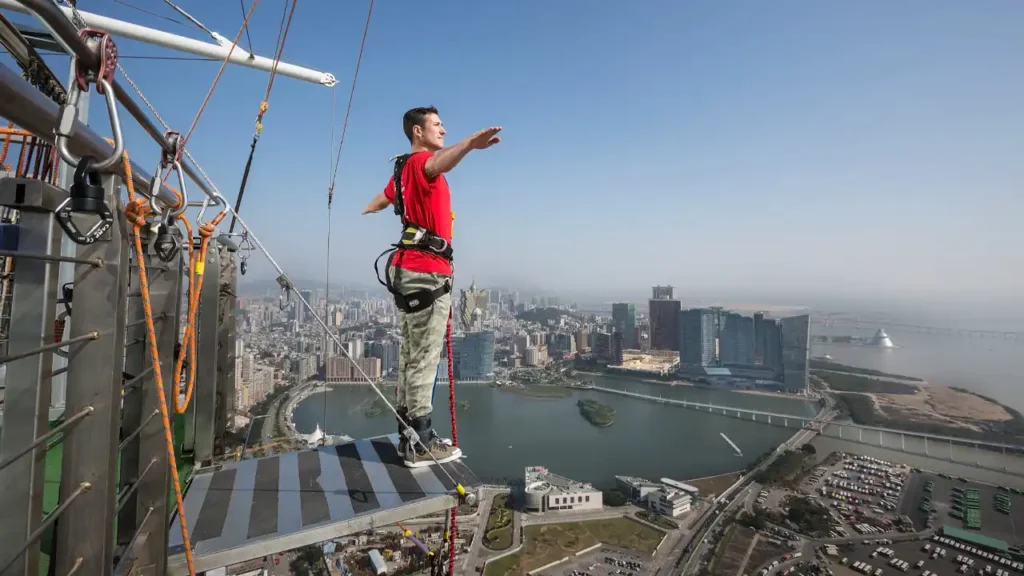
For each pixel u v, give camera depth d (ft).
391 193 11.74
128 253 6.04
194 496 10.15
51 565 7.43
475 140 8.58
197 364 14.82
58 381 15.66
